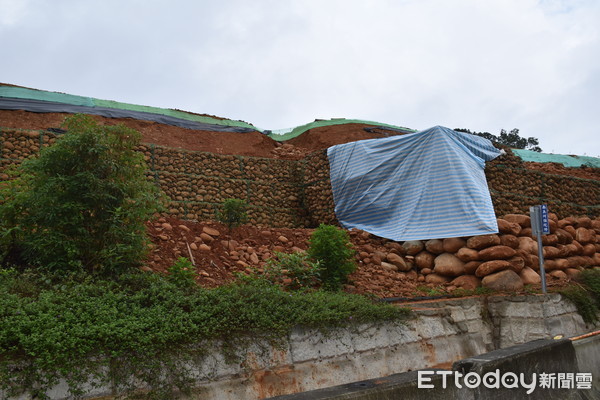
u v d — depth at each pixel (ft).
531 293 29.99
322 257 29.94
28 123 51.24
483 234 34.76
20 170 22.71
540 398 17.75
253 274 26.78
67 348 13.37
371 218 42.91
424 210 38.55
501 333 29.35
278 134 76.43
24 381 12.50
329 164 49.37
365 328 21.53
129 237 21.67
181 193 46.93
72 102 60.85
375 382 14.20
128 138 24.00
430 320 25.27
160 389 14.49
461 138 42.29
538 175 50.16
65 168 21.77
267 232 37.01
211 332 16.38
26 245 20.59
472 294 30.89
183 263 23.00
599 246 46.93
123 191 22.16
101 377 13.61
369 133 70.13
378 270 35.06
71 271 19.89
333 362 19.62
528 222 38.45
